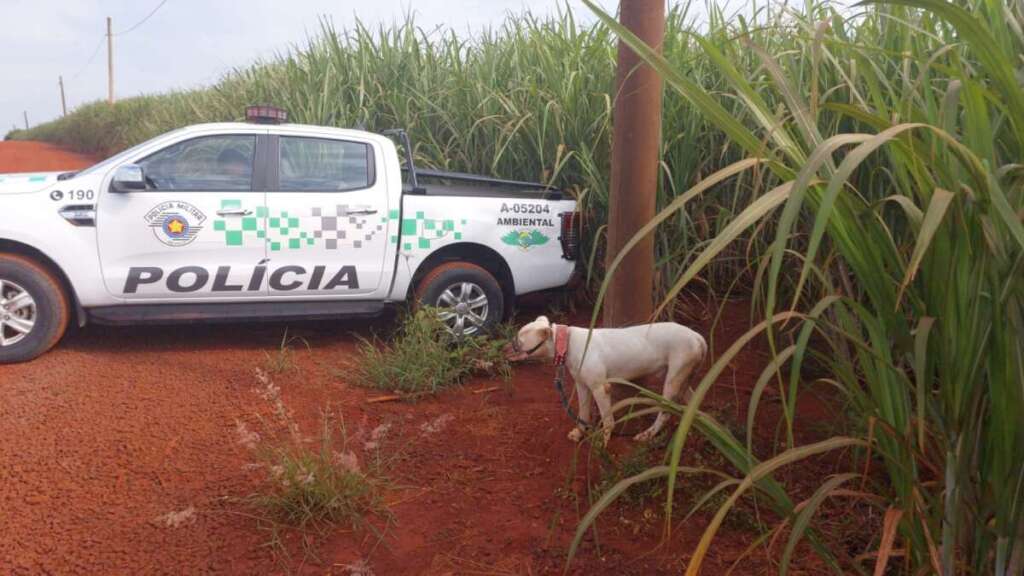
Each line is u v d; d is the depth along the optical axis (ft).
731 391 16.02
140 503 11.64
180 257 18.10
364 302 19.83
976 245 6.27
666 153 20.59
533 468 13.11
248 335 20.95
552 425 14.88
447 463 13.34
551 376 18.30
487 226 20.40
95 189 17.53
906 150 6.14
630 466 11.85
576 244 21.56
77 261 17.38
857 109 6.31
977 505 7.14
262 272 18.66
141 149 18.13
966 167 5.69
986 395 6.93
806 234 15.98
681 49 20.57
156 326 21.35
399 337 20.07
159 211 17.83
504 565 10.12
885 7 12.96
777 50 17.93
